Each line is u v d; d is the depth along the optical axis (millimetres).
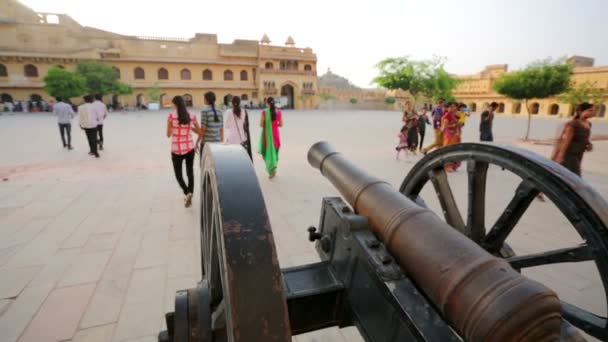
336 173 1506
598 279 2357
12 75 35500
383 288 901
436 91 23828
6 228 3113
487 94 43750
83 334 1759
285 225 3299
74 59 37094
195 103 43688
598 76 32375
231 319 617
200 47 43031
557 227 3348
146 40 40625
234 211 713
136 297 2078
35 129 12828
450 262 754
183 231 3082
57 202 3893
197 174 5457
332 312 1183
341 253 1187
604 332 1062
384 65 23812
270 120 4965
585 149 3686
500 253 1509
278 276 657
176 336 875
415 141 7367
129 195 4199
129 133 11906
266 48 44562
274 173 5180
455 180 5277
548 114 36500
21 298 2047
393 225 999
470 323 634
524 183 1287
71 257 2570
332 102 49875
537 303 570
